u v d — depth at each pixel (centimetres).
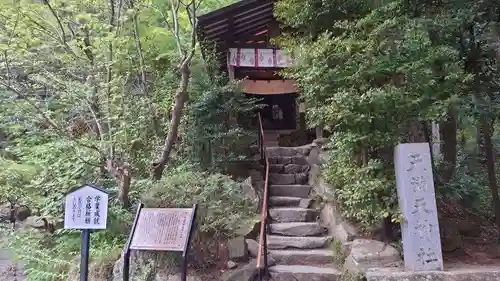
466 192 586
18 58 580
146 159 644
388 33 457
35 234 632
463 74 451
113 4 625
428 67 441
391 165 465
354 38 475
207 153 685
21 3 543
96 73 616
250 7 748
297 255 502
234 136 701
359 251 446
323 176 573
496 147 696
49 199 650
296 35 651
